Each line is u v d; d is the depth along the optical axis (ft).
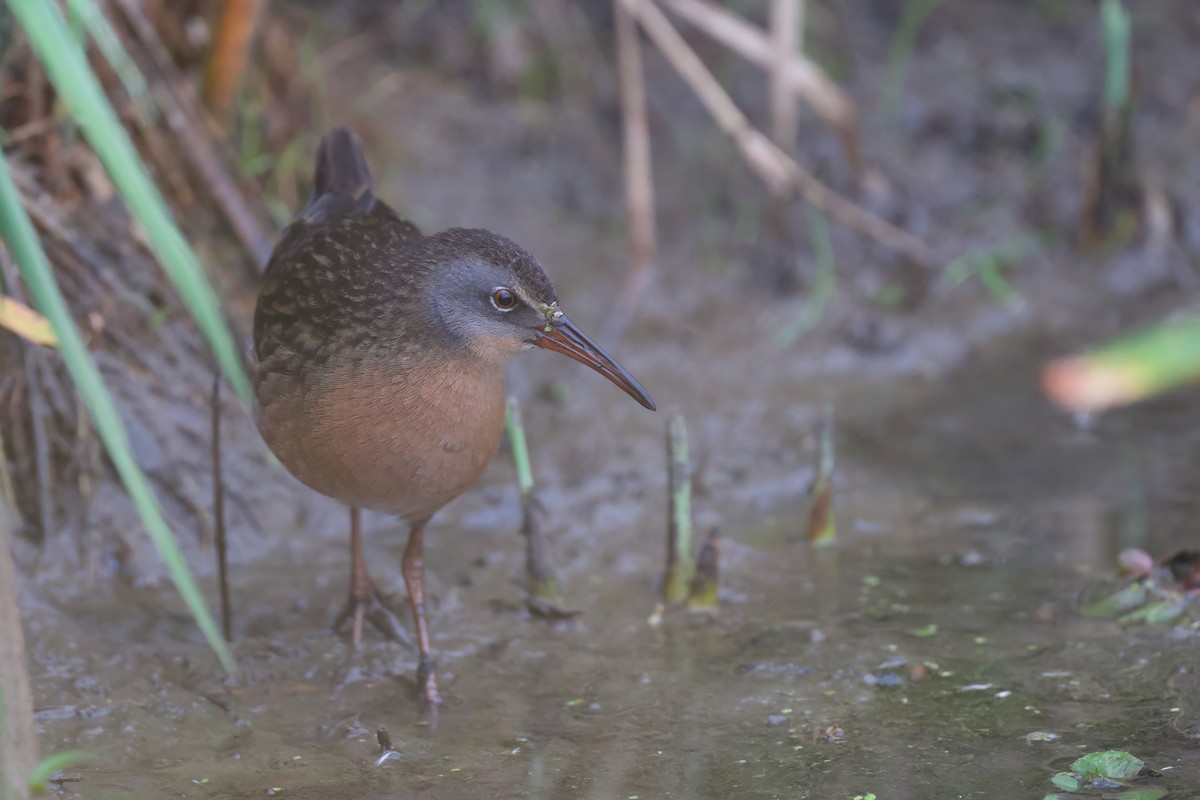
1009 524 32.48
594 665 27.07
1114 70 43.80
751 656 27.09
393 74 48.16
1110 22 43.70
